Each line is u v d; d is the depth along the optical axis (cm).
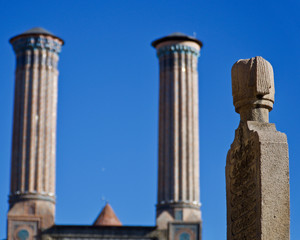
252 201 2089
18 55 9119
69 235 8444
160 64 9400
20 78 9038
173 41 9356
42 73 9031
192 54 9381
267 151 2067
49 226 8469
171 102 9238
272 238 2025
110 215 10400
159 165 9138
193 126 9225
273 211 2039
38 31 9106
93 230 8475
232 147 2244
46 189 8700
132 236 8506
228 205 2244
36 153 8806
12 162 8800
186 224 8675
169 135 9169
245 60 2192
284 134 2089
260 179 2053
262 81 2145
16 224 8450
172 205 8888
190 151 9144
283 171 2059
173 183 9000
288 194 2047
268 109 2172
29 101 8956
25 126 8875
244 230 2127
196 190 9038
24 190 8631
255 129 2120
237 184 2192
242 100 2178
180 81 9281
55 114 9044
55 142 8975
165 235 8581
